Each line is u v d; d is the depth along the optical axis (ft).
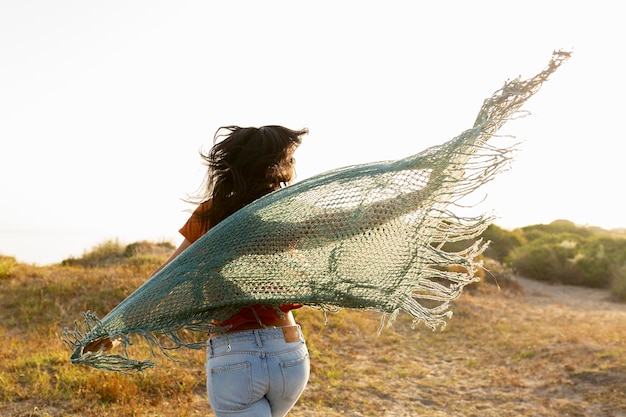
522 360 27.02
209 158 7.94
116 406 17.54
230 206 7.80
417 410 20.48
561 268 61.41
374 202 7.38
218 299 7.25
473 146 7.06
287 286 7.32
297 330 7.66
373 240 7.35
